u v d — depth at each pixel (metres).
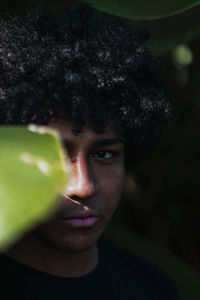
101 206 0.64
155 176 1.58
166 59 1.58
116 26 0.77
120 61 0.68
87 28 0.73
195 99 1.57
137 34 0.78
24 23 0.72
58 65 0.62
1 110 0.62
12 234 0.21
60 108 0.60
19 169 0.24
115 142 0.65
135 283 0.83
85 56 0.65
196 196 1.62
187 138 1.55
